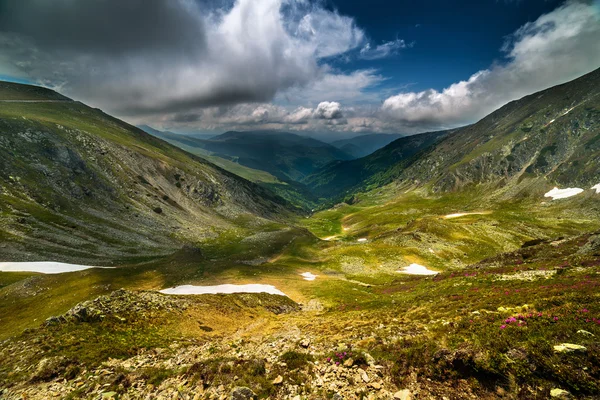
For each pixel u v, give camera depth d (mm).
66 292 53812
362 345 19859
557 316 15969
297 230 195125
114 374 18984
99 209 148125
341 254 115000
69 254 102312
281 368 17391
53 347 22594
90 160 175125
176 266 78438
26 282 58625
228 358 19828
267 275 80000
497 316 18906
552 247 56312
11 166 130125
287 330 33281
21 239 99500
